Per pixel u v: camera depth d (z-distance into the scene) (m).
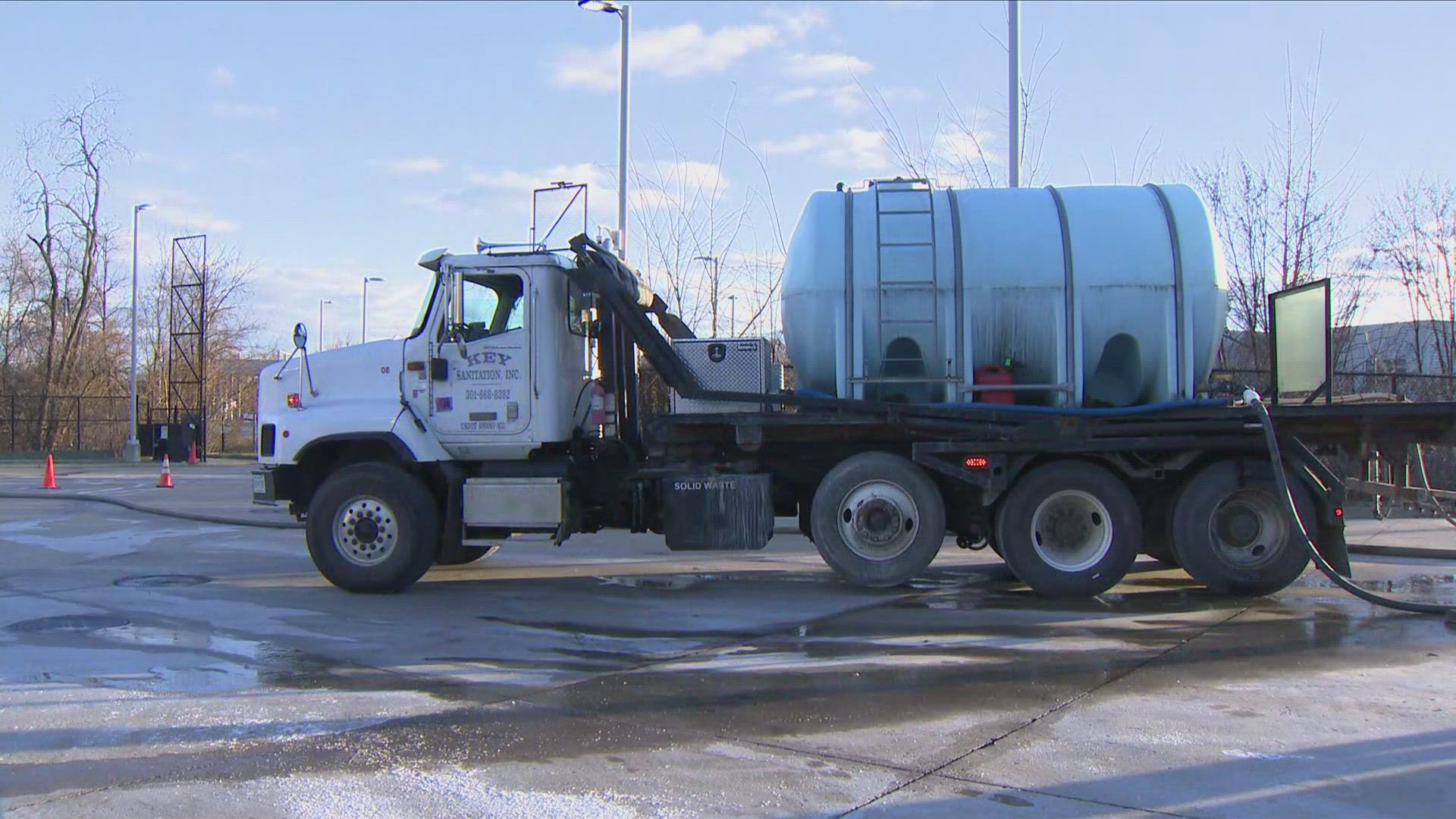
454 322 9.55
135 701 5.98
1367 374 15.11
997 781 4.68
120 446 43.06
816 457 9.81
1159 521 9.64
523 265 9.62
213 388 48.34
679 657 7.13
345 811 4.33
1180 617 8.45
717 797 4.48
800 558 12.25
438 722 5.59
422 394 9.63
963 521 9.80
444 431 9.60
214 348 48.28
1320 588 9.80
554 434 9.62
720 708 5.86
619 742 5.23
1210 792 4.54
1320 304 9.40
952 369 9.31
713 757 5.01
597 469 10.16
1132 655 7.09
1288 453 8.96
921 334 9.34
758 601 9.36
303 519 10.23
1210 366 9.44
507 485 9.55
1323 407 8.96
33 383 46.75
